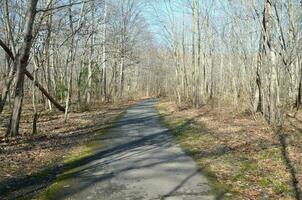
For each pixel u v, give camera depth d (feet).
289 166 33.27
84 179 31.01
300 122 60.29
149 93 258.98
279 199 25.00
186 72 134.41
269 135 50.34
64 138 53.11
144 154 41.68
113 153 42.34
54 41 96.48
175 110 100.94
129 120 79.61
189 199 25.57
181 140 51.65
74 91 136.15
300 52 74.28
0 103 49.60
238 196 26.02
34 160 37.70
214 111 89.10
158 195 26.53
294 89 80.53
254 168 33.63
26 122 71.46
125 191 27.55
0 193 26.91
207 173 32.78
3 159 36.88
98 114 93.61
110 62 181.47
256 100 72.69
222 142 47.88
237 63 88.22
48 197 26.13
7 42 63.46
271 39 57.88
